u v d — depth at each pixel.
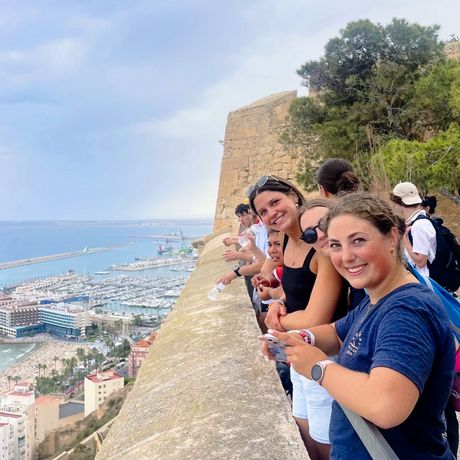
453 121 13.84
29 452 48.81
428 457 1.57
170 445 2.08
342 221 1.75
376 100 14.97
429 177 11.22
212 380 2.72
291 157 18.70
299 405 2.72
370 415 1.48
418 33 15.42
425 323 1.55
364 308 1.92
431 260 3.97
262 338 1.95
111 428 2.67
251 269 4.46
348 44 15.75
